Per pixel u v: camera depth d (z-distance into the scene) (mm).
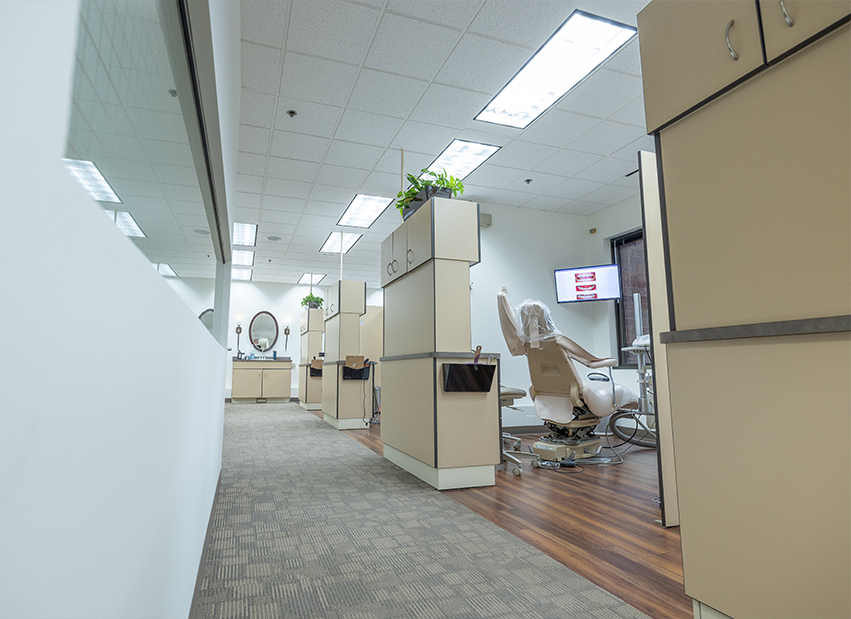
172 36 897
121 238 385
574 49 3090
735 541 1083
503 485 2865
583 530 2051
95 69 399
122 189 520
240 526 2100
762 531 1026
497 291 5676
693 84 1216
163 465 643
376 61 3139
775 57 1018
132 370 436
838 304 908
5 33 185
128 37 542
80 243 282
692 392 1203
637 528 2074
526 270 5840
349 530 2053
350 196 5410
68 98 252
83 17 353
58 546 274
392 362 3574
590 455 3631
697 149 1221
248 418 6699
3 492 199
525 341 3408
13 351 202
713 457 1144
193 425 1071
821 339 938
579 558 1745
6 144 185
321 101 3576
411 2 2668
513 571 1634
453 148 4348
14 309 199
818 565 924
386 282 3752
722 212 1146
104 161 438
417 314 3148
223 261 2971
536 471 3281
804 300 963
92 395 323
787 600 972
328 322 6445
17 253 199
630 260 5770
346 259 8352
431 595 1463
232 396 9406
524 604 1407
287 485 2838
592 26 2887
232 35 2006
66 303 264
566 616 1338
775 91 1033
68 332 270
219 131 1393
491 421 2885
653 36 1350
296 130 3982
